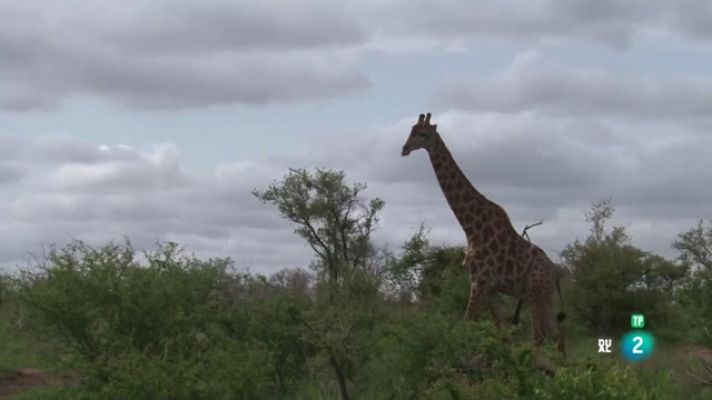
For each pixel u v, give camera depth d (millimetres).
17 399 21250
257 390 18781
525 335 29672
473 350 16875
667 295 41188
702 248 43344
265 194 55656
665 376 18031
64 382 21719
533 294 25891
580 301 41281
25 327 19531
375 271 47594
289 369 20484
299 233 56156
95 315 18797
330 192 56094
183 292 19562
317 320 18859
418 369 17141
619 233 43969
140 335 19062
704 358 25938
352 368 19297
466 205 26688
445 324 17203
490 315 27281
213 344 19562
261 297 22344
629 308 40812
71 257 19281
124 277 19156
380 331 18953
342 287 29625
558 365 15633
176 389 17172
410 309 20172
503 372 15555
